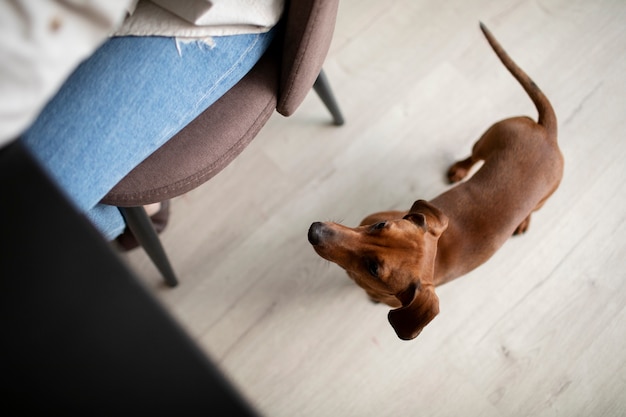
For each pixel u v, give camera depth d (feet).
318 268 5.75
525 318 5.73
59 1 2.13
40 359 1.61
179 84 3.16
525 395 5.50
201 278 5.61
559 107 6.36
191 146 3.47
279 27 3.58
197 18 2.93
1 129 1.92
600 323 5.76
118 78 3.02
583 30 6.67
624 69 6.58
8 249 1.67
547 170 4.76
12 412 1.56
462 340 5.63
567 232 5.99
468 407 5.43
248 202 5.84
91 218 3.53
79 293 1.67
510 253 5.90
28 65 2.04
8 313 1.62
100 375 1.62
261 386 5.36
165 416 1.61
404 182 6.07
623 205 6.11
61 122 2.93
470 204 4.78
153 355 1.65
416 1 6.63
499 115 6.32
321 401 5.36
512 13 6.66
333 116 5.94
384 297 4.74
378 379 5.45
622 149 6.29
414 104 6.30
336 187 5.97
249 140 3.68
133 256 5.60
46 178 1.76
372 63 6.39
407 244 4.10
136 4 3.06
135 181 3.41
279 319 5.57
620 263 5.95
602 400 5.52
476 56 6.50
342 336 5.57
